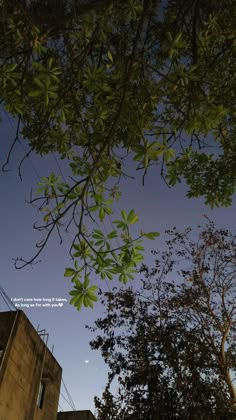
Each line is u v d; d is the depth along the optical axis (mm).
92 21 3908
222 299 13750
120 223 3496
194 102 3934
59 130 4488
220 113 3934
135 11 4121
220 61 4352
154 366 12898
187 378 12336
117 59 4340
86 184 3277
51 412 19203
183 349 12805
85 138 3979
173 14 4410
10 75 3578
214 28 4191
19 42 3859
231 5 4250
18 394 15391
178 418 11984
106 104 4133
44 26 3865
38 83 3303
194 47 3898
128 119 4016
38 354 17859
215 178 6043
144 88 3949
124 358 13484
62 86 3898
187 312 13836
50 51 3957
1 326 16031
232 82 4473
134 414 12531
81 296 3340
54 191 3951
